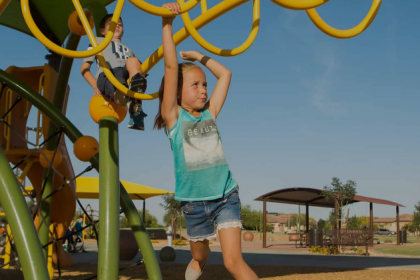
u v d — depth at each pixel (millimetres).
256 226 70938
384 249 22922
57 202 8953
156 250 18188
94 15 4480
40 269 3148
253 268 10234
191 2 2764
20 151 7988
